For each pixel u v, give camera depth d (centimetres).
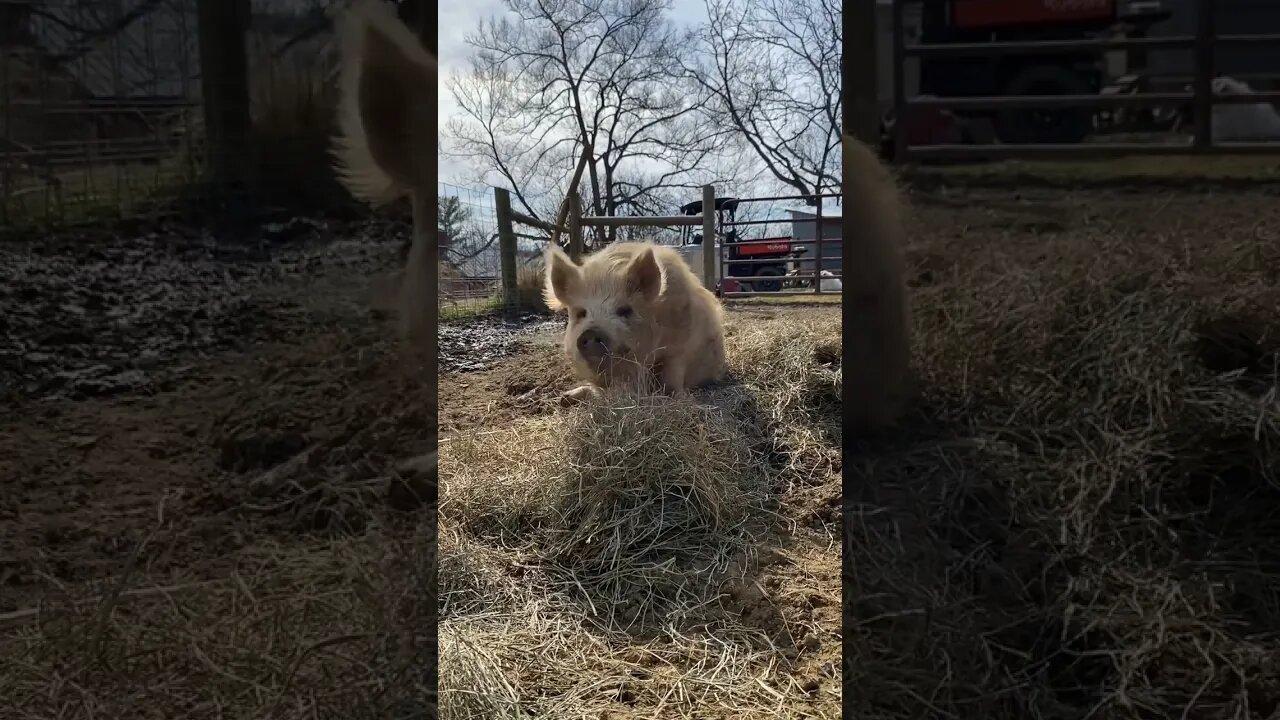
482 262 1445
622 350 545
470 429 562
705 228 1266
